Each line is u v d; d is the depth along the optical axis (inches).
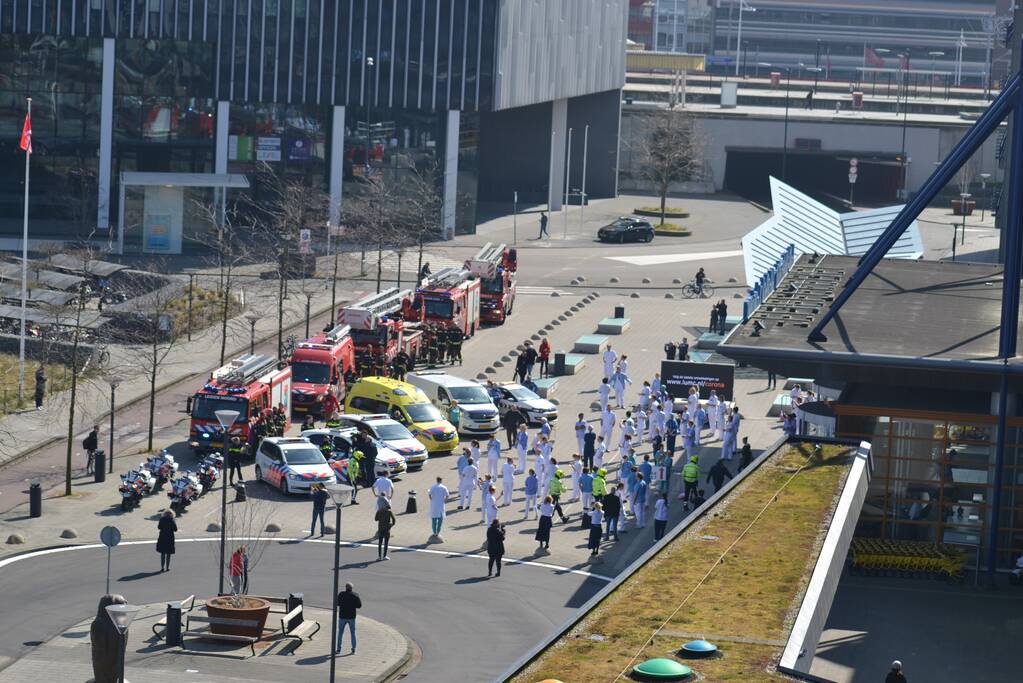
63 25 5994.1
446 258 5851.4
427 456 3240.7
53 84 6058.1
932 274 3555.6
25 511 2807.6
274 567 2549.2
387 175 6269.7
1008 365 2471.7
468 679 2085.4
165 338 4220.0
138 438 3358.8
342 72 6166.3
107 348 3956.7
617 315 4845.0
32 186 6127.0
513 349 4407.0
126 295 4534.9
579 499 3029.0
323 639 2222.0
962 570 2551.7
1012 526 2564.0
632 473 2883.9
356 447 3048.7
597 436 3454.7
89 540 2659.9
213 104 6171.3
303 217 5797.2
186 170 6200.8
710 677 1369.3
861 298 3193.9
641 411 3521.2
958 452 2583.7
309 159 6250.0
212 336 4389.8
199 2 6063.0
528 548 2701.8
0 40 6008.9
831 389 2947.8
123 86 6087.6
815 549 1803.6
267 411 3248.0
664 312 5083.7
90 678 2037.4
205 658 2122.3
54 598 2368.4
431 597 2427.4
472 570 2573.8
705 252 6378.0
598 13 7583.7
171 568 2529.5
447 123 6269.7
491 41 6215.6
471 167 6382.9
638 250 6363.2
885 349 2620.6
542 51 6825.8
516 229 6688.0
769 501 2025.1
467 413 3484.3
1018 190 2503.7
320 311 4773.6
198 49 6127.0
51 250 4970.5
